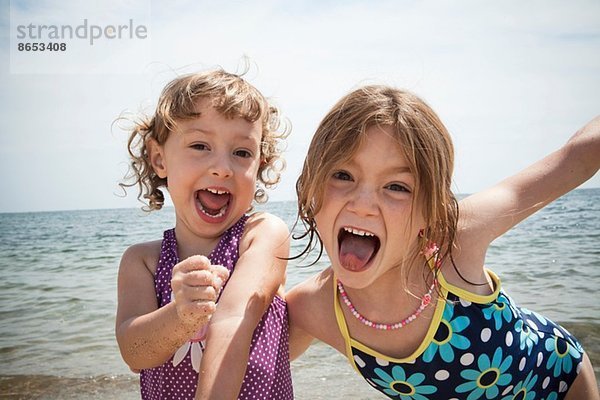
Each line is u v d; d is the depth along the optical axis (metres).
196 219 0.67
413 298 0.60
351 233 0.56
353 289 0.62
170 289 0.65
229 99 0.66
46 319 2.04
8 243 5.30
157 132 0.71
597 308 1.79
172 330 0.53
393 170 0.53
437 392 0.62
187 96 0.67
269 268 0.63
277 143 0.86
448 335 0.60
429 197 0.55
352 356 0.64
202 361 0.55
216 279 0.51
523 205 0.66
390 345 0.61
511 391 0.63
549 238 3.83
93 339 1.74
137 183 0.83
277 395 0.64
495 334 0.61
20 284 2.84
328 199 0.55
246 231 0.68
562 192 0.67
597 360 1.30
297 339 0.72
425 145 0.54
